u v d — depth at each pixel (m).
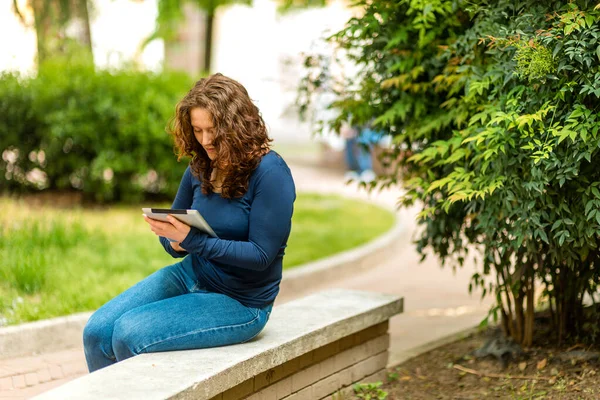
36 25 11.18
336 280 7.71
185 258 3.51
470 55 3.99
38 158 10.01
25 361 4.60
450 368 4.51
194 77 10.55
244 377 3.12
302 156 21.58
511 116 3.57
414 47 4.47
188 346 3.20
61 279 5.89
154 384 2.81
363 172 16.31
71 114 9.45
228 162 3.10
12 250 6.42
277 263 3.37
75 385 2.80
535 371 4.22
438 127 4.26
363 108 4.76
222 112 3.08
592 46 3.40
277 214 3.16
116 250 7.14
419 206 12.76
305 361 3.68
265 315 3.37
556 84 3.54
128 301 3.36
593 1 3.49
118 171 9.63
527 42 3.49
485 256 4.18
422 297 6.93
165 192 10.16
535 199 3.65
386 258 9.04
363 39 4.59
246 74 25.16
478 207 4.32
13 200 9.44
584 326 4.44
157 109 9.66
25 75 10.09
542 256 4.34
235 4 13.62
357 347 4.11
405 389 4.27
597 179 3.61
